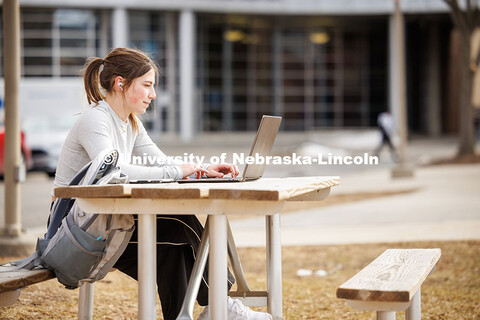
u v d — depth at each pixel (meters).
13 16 7.55
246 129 48.47
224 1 43.94
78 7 42.09
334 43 49.44
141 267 3.09
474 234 8.86
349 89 49.78
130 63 3.64
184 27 43.53
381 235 9.07
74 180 3.26
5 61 7.65
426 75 50.22
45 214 12.55
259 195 2.79
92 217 3.16
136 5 42.25
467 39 26.59
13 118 7.59
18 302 4.96
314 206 13.30
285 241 8.83
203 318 3.59
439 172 21.39
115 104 3.68
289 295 5.81
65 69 42.84
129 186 2.96
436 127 49.94
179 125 44.38
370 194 15.17
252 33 48.16
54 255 3.13
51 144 21.66
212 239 3.06
